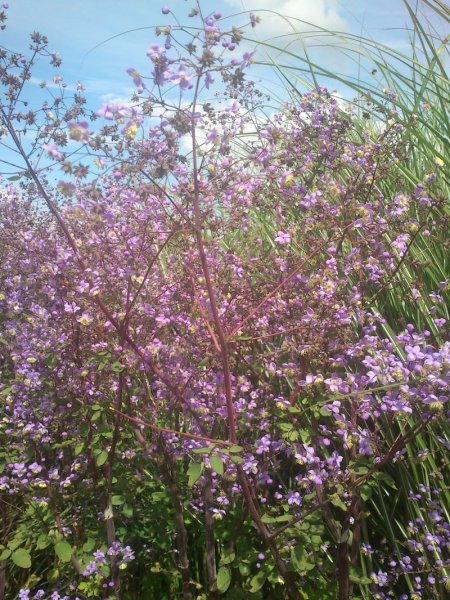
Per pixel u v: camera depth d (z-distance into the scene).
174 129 1.91
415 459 2.21
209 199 2.20
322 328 2.25
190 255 2.41
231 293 2.55
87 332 2.61
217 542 2.89
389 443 2.47
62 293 2.59
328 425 2.76
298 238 2.74
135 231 2.47
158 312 2.45
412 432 2.01
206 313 2.39
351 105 3.41
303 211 2.69
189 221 2.03
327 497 2.36
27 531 2.67
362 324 2.41
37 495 2.77
